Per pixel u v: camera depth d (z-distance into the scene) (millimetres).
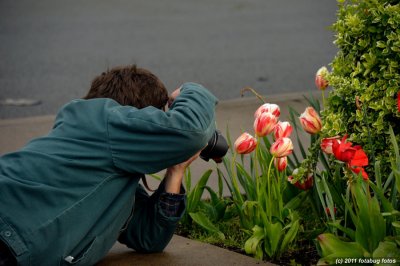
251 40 18125
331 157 5793
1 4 22672
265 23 20719
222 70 14656
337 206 5625
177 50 16703
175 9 22984
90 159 4637
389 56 5375
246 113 10289
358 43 5492
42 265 4512
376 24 5445
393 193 5074
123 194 4801
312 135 5965
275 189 5629
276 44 17641
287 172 6160
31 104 11758
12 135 9422
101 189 4656
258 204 5414
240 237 5848
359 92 5445
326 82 5988
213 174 7570
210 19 21297
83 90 12719
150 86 5004
